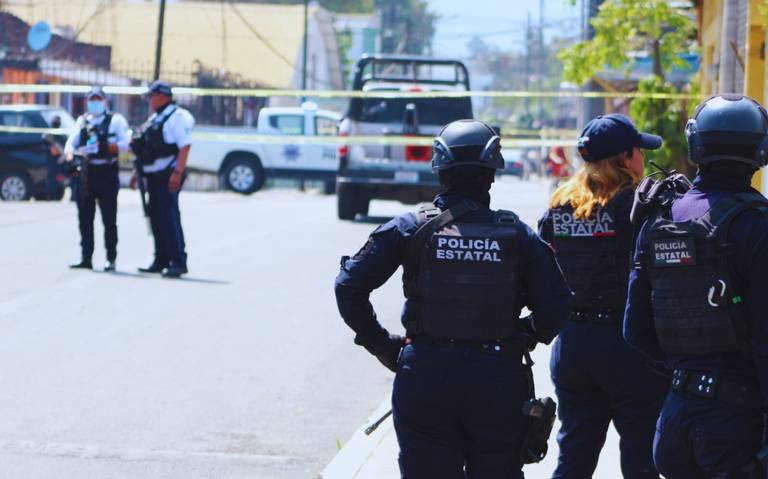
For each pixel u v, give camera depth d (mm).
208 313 26078
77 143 31750
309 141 64250
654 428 11883
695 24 49438
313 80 136500
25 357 21422
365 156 48594
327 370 20984
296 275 32094
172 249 31203
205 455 15875
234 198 66625
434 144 10570
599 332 11891
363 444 16141
